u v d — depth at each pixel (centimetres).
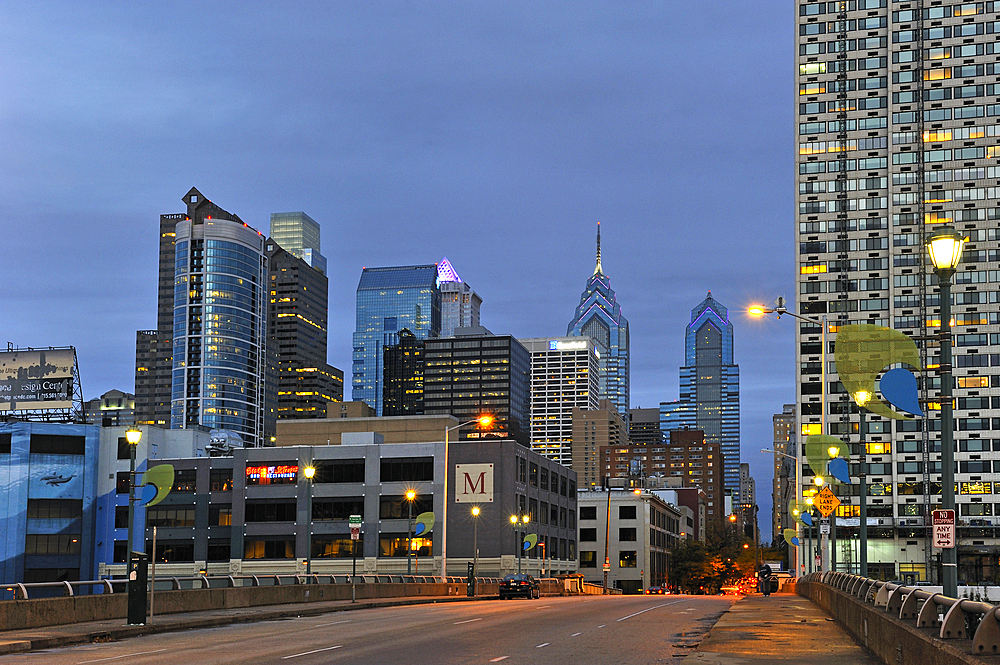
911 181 12531
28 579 10494
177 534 10850
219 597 3897
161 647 2364
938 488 11819
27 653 2225
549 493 11562
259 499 10475
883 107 12738
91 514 10888
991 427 11838
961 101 12512
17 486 10612
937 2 12712
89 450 10994
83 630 2714
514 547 9844
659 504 16150
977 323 12075
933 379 12062
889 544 11762
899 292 12375
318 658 2031
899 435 12038
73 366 11912
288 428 12200
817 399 12406
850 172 12725
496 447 10069
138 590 2983
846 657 1952
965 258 12219
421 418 11975
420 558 9938
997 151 12350
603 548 14725
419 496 10100
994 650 1233
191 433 11912
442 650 2216
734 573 15762
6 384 11925
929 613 1609
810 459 4350
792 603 4262
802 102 12975
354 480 10281
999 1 12531
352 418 12050
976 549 11550
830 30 12988
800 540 9544
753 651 2070
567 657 2056
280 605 4303
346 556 10150
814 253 12700
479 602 5316
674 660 1997
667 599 5828
